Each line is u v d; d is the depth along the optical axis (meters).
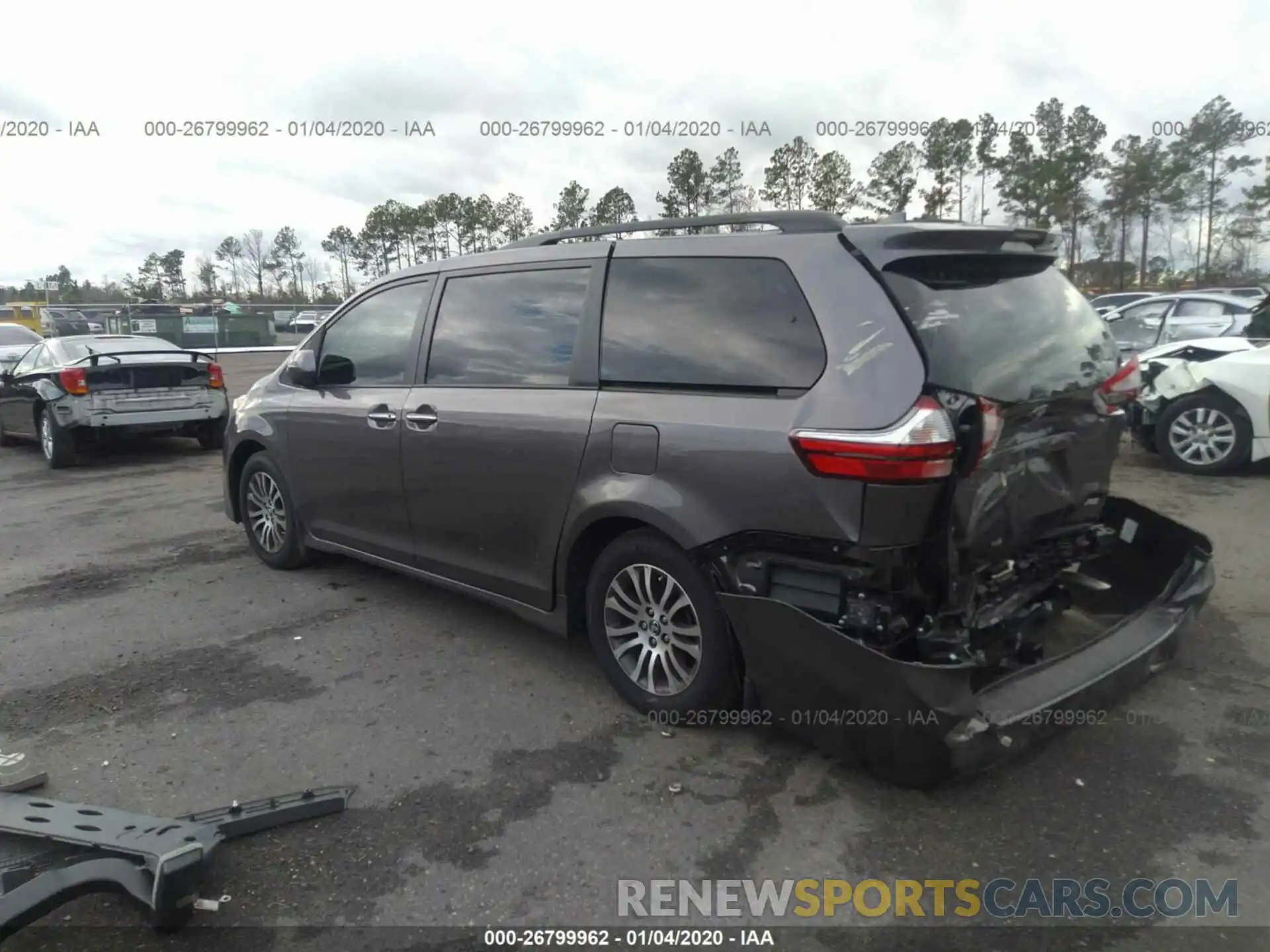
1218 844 2.73
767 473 2.92
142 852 2.44
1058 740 3.33
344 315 4.89
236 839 2.83
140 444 11.77
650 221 3.59
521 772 3.21
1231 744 3.28
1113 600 4.07
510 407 3.81
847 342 2.87
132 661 4.23
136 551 6.20
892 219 3.25
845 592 2.83
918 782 2.79
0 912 2.21
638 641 3.56
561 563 3.71
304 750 3.38
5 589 5.39
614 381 3.49
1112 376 3.48
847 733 2.88
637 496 3.29
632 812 2.96
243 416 5.52
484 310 4.08
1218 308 12.70
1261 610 4.56
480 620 4.68
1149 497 7.03
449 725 3.56
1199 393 7.80
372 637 4.46
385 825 2.90
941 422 2.67
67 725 3.61
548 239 4.01
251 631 4.59
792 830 2.85
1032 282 3.32
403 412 4.32
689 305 3.32
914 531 2.73
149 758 3.34
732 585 3.09
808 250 3.05
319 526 5.12
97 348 10.67
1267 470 8.04
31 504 8.05
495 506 3.93
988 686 2.90
